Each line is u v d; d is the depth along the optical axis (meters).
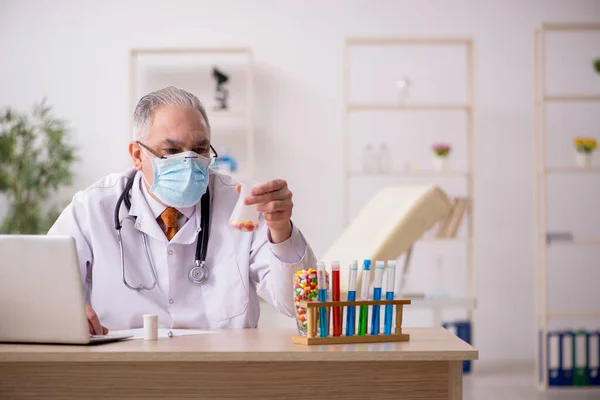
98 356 1.67
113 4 5.16
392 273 1.87
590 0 5.31
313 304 1.76
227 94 5.08
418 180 5.29
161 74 5.15
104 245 2.19
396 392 1.73
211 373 1.73
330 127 5.24
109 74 5.16
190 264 2.19
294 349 1.68
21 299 1.76
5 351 1.69
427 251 5.28
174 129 2.06
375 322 1.84
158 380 1.73
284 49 5.22
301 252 2.03
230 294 2.16
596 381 4.57
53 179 4.80
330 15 5.24
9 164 4.79
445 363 1.74
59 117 5.13
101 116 5.15
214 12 5.20
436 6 5.27
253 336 1.91
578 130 5.34
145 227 2.17
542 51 4.62
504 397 4.31
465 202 4.93
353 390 1.74
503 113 5.31
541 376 4.61
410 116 5.27
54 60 5.14
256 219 1.88
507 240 5.33
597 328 5.32
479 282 5.32
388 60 5.26
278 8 5.22
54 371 1.74
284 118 5.22
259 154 5.20
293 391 1.73
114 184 2.27
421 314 5.28
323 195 5.24
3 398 1.74
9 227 4.75
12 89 5.12
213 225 2.21
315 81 5.23
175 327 2.16
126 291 2.17
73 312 1.74
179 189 2.05
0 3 5.12
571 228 5.35
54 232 2.22
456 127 5.29
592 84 5.34
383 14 5.25
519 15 5.30
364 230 3.38
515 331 5.33
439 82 5.27
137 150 2.15
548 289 5.35
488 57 5.30
